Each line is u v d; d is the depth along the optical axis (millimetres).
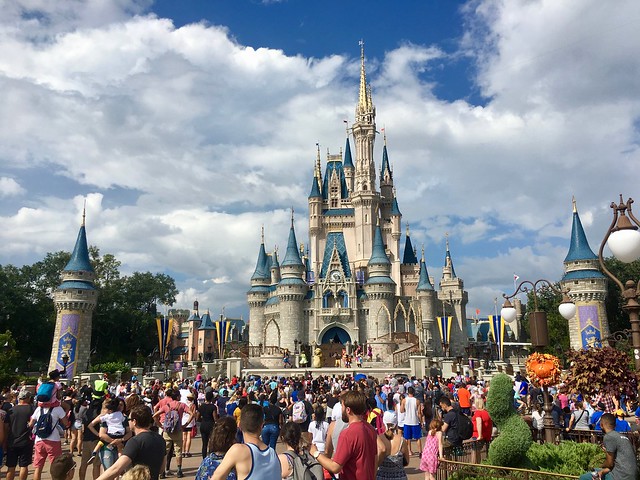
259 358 79250
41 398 15219
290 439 9547
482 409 17359
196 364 82500
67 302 79188
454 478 13508
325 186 125312
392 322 102000
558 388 29156
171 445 18594
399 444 11000
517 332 127250
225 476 7859
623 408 23312
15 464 15172
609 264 86375
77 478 18641
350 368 67938
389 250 116062
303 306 105062
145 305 116000
